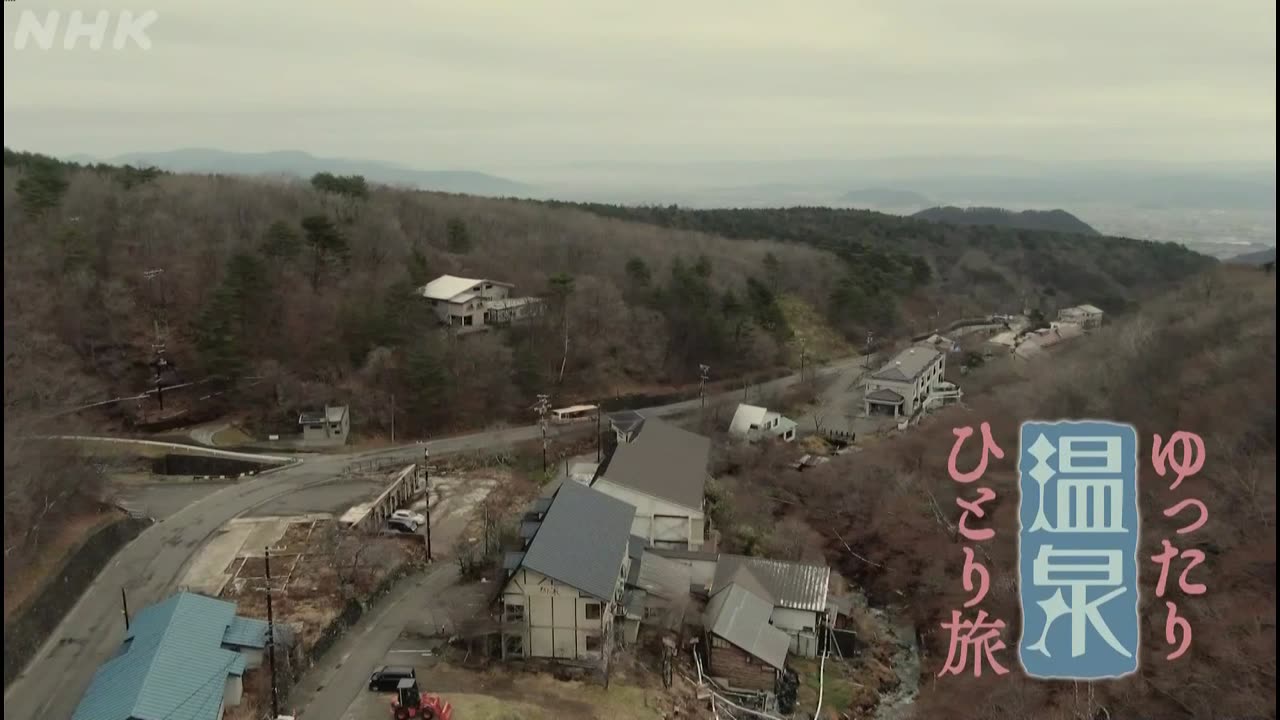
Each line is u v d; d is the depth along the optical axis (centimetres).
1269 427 3684
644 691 2948
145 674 2431
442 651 3048
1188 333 4922
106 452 4594
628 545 3550
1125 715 3031
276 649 2797
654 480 4228
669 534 4100
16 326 4872
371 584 3469
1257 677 2877
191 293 5988
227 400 5588
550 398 6575
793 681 3353
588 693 2852
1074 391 5238
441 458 5256
